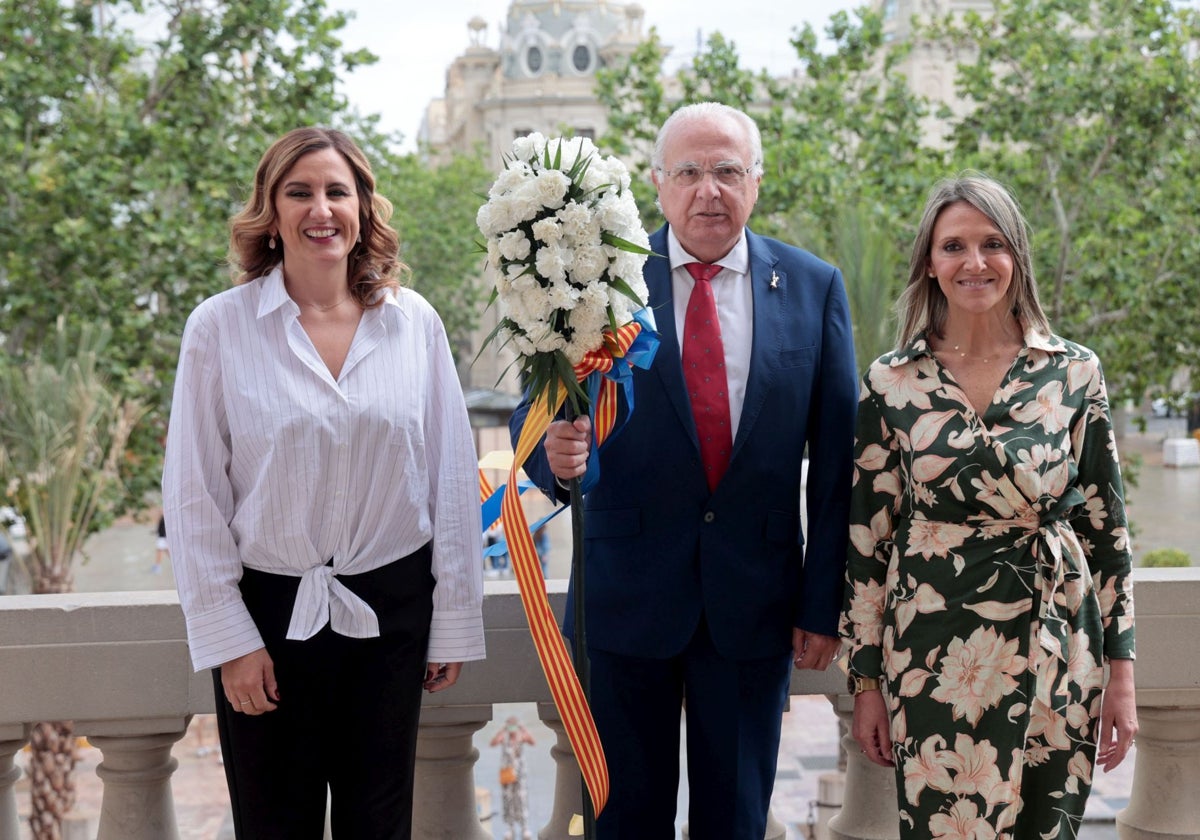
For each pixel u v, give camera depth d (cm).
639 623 263
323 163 228
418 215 3306
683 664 268
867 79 1784
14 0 1378
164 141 1384
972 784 235
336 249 228
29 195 1357
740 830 265
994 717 235
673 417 260
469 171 3728
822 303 267
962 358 244
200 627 219
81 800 1035
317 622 225
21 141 1408
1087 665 239
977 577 236
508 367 244
